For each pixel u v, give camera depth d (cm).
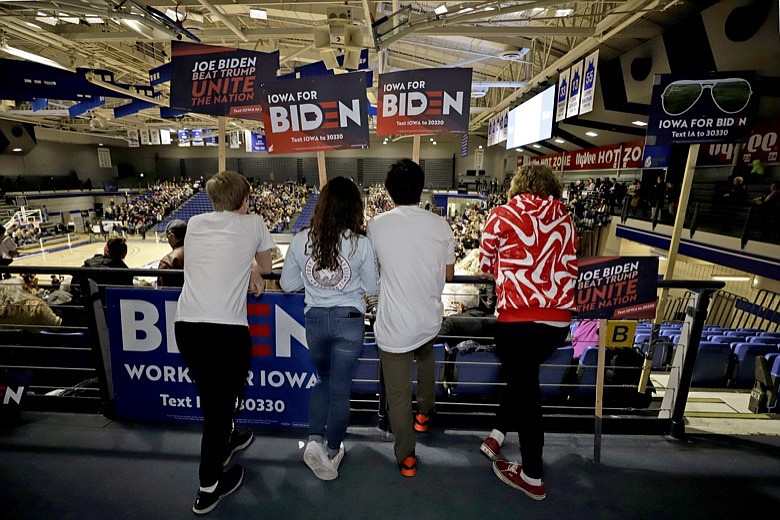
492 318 323
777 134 1003
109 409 246
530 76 1575
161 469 208
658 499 193
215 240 179
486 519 180
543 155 2922
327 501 188
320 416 202
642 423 244
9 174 2791
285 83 252
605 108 1323
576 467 214
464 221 2531
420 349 221
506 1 692
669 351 427
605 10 975
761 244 859
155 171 3938
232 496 190
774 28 709
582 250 1706
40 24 892
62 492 192
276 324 228
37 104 1644
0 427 238
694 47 881
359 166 3831
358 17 874
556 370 310
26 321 312
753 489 201
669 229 1164
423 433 239
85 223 3009
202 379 177
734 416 270
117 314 233
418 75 264
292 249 186
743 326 984
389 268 178
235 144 3041
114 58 1273
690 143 256
